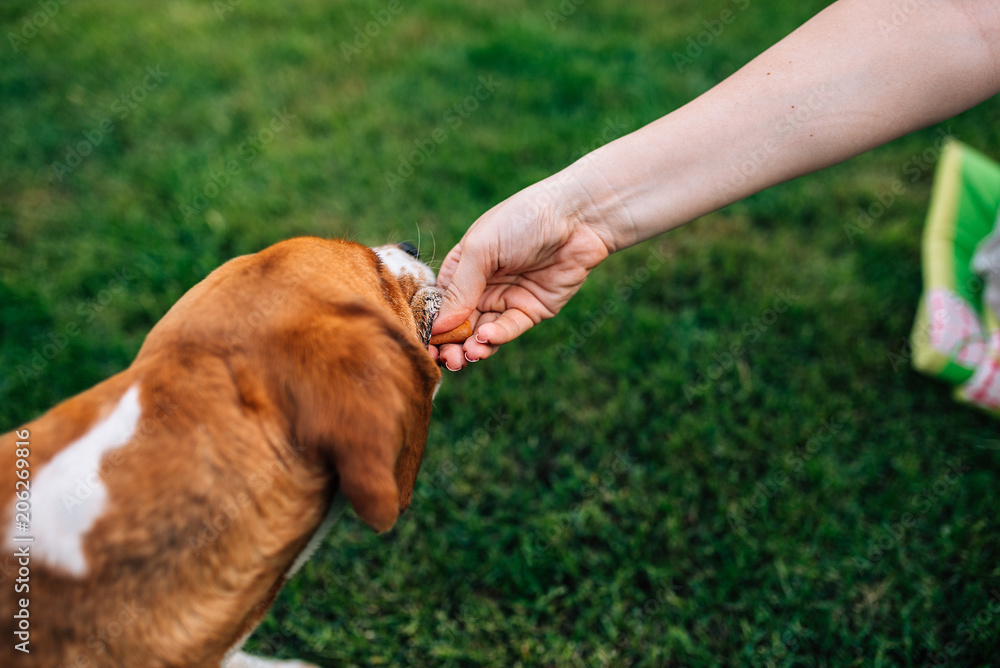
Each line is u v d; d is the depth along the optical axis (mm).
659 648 634
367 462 441
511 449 748
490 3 1319
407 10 1293
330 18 1275
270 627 647
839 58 546
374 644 643
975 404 743
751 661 629
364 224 906
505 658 639
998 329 752
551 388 777
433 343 561
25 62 1146
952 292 779
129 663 425
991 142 1009
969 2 532
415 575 672
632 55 1172
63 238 897
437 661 640
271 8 1299
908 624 630
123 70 1134
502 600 664
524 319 605
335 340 448
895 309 837
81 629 420
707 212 583
